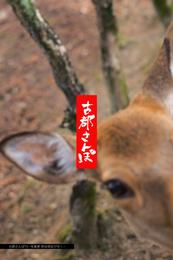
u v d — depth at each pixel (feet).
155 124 10.17
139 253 16.30
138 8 29.17
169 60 11.48
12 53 28.32
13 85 26.17
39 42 14.56
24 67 27.17
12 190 20.83
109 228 16.87
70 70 14.83
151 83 11.55
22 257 18.04
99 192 17.83
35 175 11.76
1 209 20.12
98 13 16.92
